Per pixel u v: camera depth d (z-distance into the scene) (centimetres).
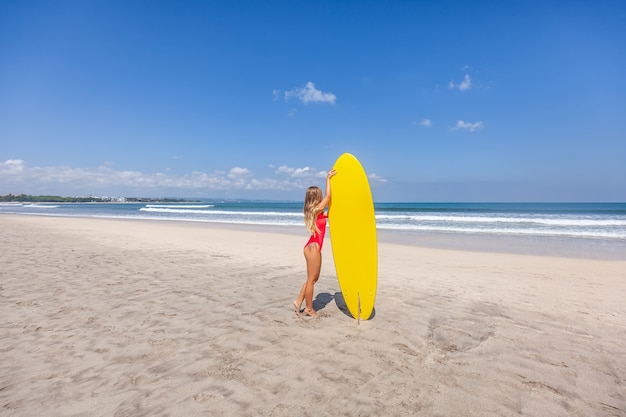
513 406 228
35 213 3778
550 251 948
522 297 483
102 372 270
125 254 830
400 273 647
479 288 533
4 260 722
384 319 391
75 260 739
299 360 290
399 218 2425
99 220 2319
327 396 237
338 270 413
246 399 233
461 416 216
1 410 221
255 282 566
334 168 417
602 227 1656
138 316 397
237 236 1292
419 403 230
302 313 411
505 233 1433
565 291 516
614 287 541
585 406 229
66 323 374
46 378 261
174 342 327
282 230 1574
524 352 308
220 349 311
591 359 295
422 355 301
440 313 413
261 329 360
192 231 1491
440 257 839
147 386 250
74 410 222
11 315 397
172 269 662
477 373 270
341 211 404
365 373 269
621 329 363
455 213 3312
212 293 497
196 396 237
